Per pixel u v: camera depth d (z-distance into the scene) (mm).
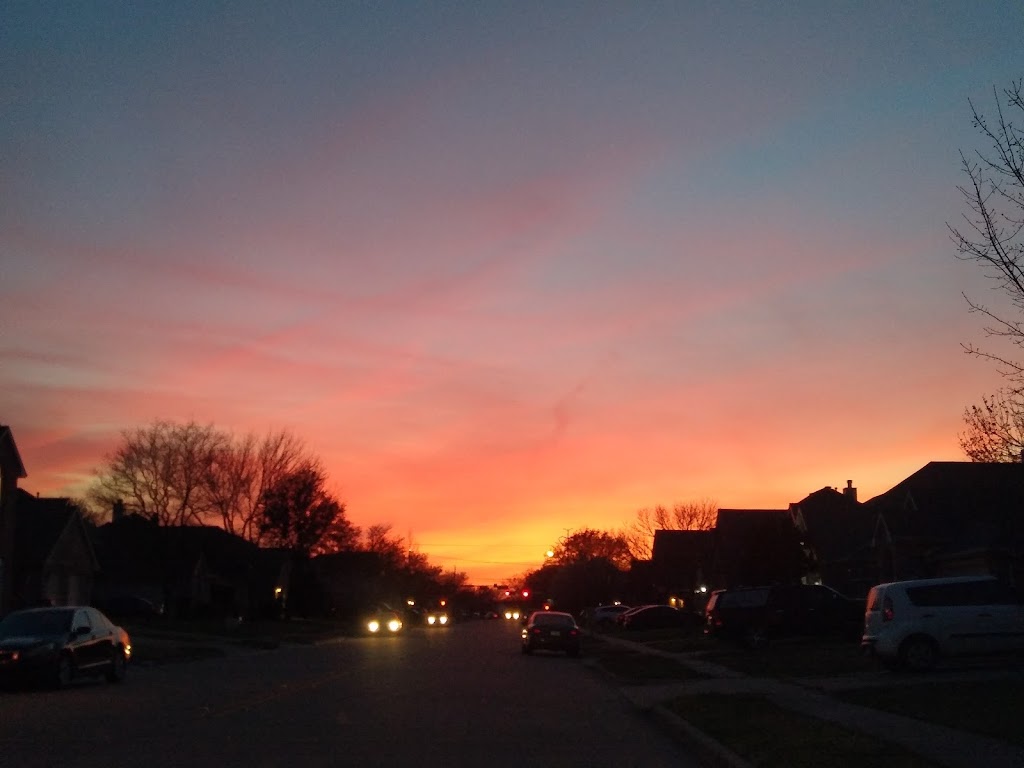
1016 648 22703
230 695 21453
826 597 35781
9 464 43812
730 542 64312
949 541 42219
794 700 18812
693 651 38312
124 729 15633
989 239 13805
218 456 66188
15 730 15469
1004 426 19984
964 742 13141
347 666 31500
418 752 13656
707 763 13406
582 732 16422
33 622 23703
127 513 66875
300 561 79500
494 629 90125
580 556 107750
